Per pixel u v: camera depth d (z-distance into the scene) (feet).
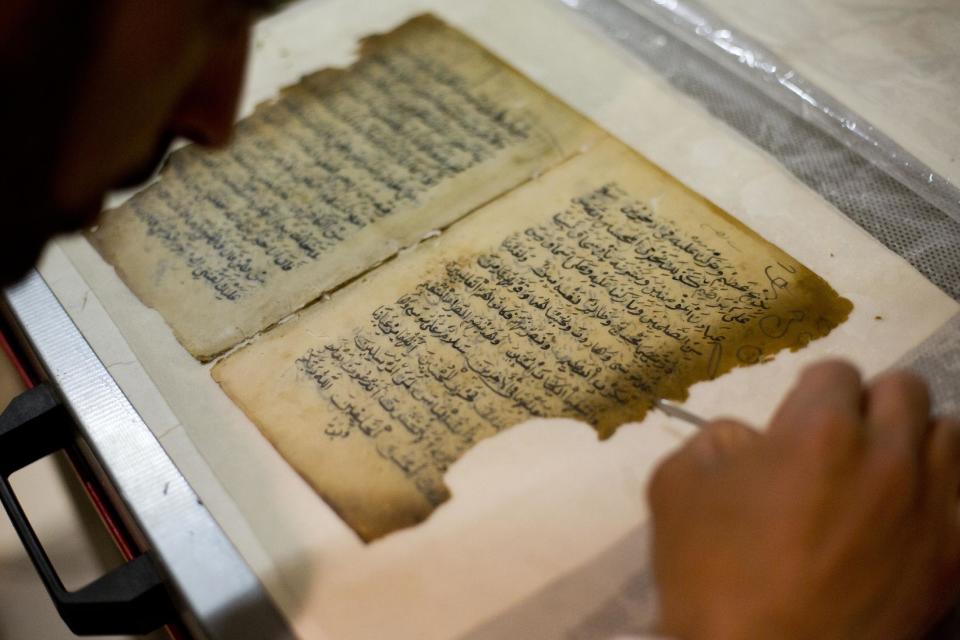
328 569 1.67
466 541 1.67
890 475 1.30
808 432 1.35
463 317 1.99
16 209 1.38
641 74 2.48
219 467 1.82
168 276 2.17
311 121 2.50
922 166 2.16
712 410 1.78
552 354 1.90
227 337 2.03
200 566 1.69
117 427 1.90
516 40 2.64
